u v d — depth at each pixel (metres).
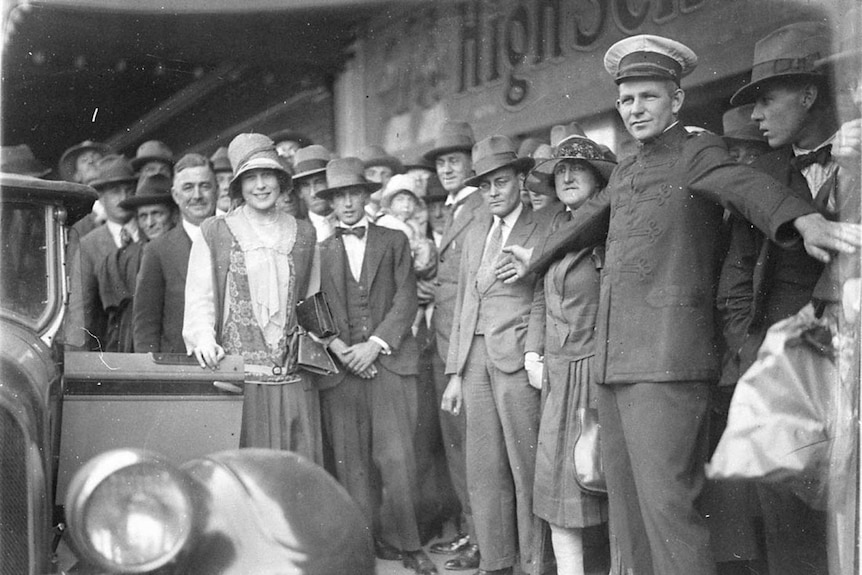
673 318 3.00
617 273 3.10
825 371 3.06
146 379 3.09
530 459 3.44
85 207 3.11
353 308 3.73
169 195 4.18
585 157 3.34
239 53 4.06
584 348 3.24
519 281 3.54
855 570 3.04
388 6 3.91
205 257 3.49
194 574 2.34
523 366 3.47
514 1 3.82
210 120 4.15
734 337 3.12
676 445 2.96
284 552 2.35
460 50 3.93
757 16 3.45
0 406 2.51
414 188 4.08
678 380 2.96
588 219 3.27
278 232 3.54
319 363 3.49
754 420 3.06
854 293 3.02
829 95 3.22
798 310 3.07
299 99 4.08
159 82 4.18
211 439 3.13
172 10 4.05
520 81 3.84
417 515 3.80
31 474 2.54
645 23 3.63
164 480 2.33
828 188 3.10
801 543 3.08
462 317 3.63
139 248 4.13
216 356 3.16
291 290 3.49
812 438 3.04
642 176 3.10
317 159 3.90
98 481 2.31
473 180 3.58
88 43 4.14
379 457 3.68
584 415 3.20
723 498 3.07
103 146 4.28
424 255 4.07
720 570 3.21
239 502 2.41
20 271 2.95
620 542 3.07
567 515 3.17
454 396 3.63
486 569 3.44
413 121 4.03
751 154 3.35
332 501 2.47
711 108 3.64
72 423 3.03
